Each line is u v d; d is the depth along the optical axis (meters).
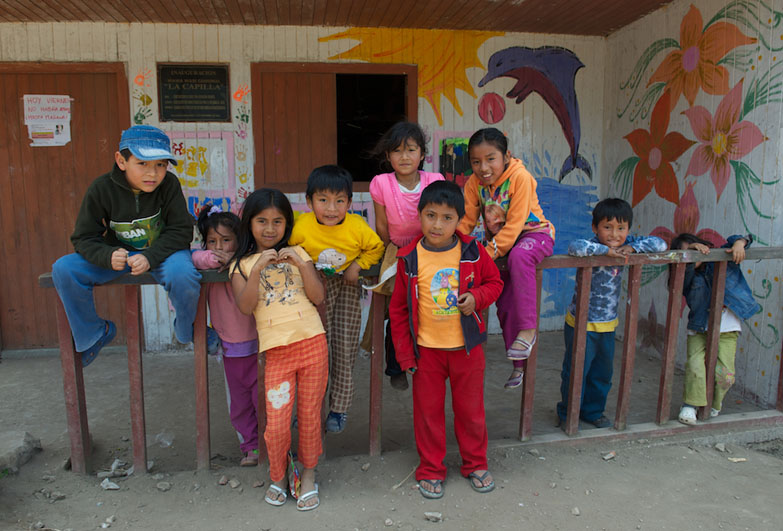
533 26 5.30
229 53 5.10
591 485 2.78
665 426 3.33
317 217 2.55
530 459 2.98
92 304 2.58
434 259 2.54
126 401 4.22
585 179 5.88
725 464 3.04
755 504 2.67
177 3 4.45
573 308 3.45
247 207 2.47
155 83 5.05
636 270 3.11
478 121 5.54
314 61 5.20
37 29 4.89
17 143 5.02
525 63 5.56
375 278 2.77
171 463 3.24
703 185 4.48
